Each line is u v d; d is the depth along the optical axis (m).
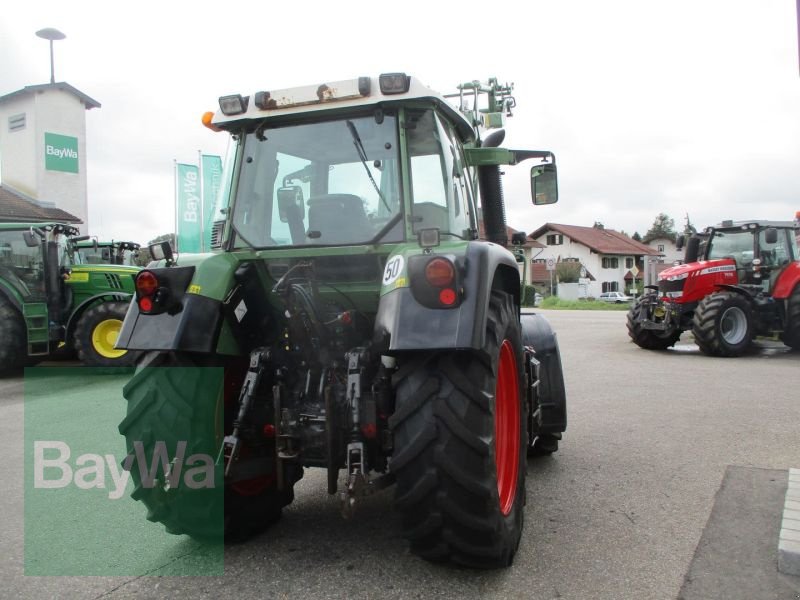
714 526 3.53
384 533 3.48
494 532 2.68
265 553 3.25
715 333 10.86
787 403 6.88
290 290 3.08
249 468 3.13
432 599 2.74
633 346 12.98
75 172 26.88
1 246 9.85
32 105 25.69
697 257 12.93
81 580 3.01
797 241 12.19
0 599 2.87
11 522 3.77
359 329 3.24
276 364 3.18
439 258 2.60
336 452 2.93
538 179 4.82
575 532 3.47
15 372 10.55
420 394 2.65
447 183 3.28
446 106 3.36
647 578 2.93
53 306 10.07
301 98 3.29
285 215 3.37
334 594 2.80
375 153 3.26
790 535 3.30
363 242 3.22
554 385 4.70
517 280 3.46
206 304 3.08
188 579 2.98
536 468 4.67
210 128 3.57
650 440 5.40
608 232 67.25
